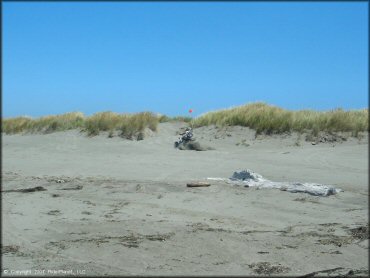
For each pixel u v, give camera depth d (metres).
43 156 16.19
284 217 7.86
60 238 6.67
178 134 19.53
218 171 12.30
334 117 17.72
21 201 8.99
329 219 7.76
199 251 6.14
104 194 9.55
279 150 15.76
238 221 7.59
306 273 5.51
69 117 24.14
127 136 19.09
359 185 10.42
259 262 5.81
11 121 25.34
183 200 8.96
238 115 19.31
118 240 6.54
